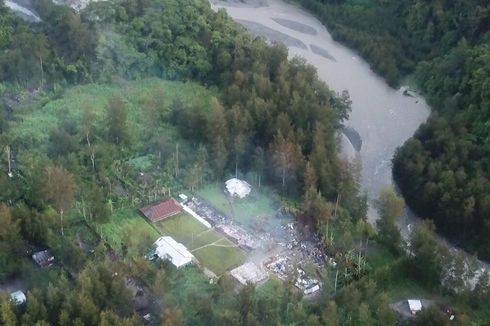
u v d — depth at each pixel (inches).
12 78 5772.6
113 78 5964.6
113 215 4539.9
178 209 4623.5
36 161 4667.8
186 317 3676.2
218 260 4256.9
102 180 4699.8
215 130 4982.8
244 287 3740.2
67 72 5876.0
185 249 4222.4
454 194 4702.3
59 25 6058.1
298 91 5467.5
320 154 4785.9
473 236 4640.8
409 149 5182.1
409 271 4288.9
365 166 5428.2
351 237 4315.9
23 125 5231.3
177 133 5290.4
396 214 4431.6
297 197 4822.8
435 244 4215.1
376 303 3843.5
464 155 5019.7
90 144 4975.4
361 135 5782.5
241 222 4596.5
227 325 3508.9
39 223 4133.9
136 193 4697.3
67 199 4247.0
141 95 5816.9
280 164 4778.5
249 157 5007.4
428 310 3801.7
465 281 4195.4
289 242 4434.1
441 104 5959.6
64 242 4087.1
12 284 3954.2
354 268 4192.9
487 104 5383.9
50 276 3885.3
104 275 3676.2
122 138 5098.4
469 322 3900.1
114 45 6018.7
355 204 4635.8
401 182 5132.9
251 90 5452.8
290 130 5007.4
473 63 5802.2
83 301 3454.7
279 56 5940.0
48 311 3513.8
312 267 4205.2
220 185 4931.1
